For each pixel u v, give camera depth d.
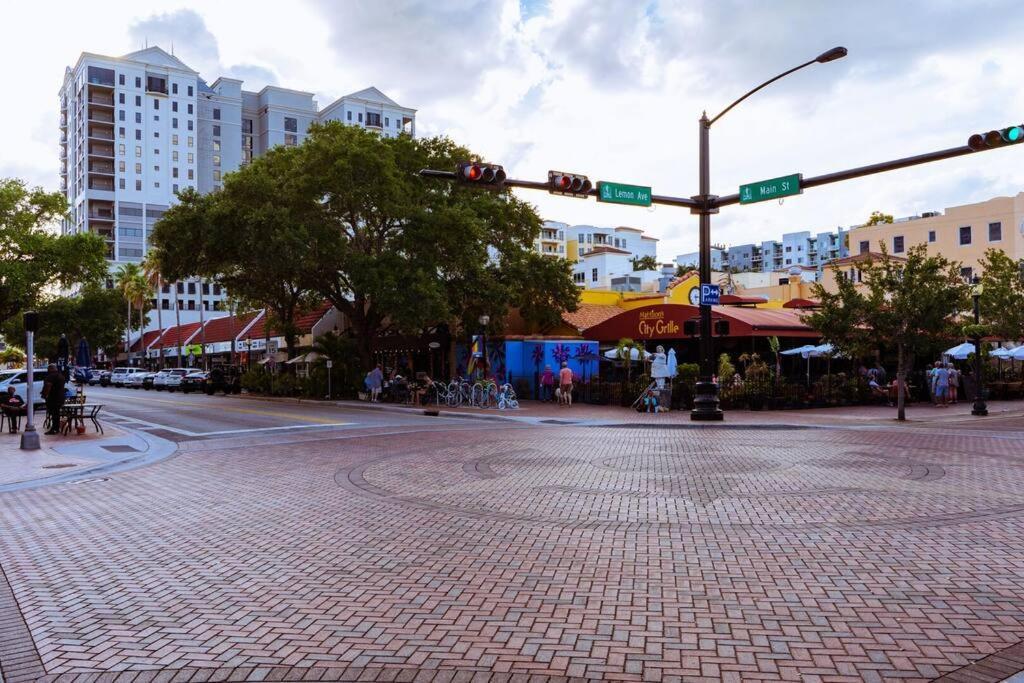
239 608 5.53
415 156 33.88
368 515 8.73
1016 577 5.97
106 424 22.47
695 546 7.06
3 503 10.03
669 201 19.72
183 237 31.45
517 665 4.39
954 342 23.91
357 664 4.45
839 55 17.06
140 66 117.94
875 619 5.07
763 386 25.70
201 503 9.78
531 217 36.00
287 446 15.80
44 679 4.34
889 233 63.31
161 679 4.31
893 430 18.47
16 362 88.38
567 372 28.48
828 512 8.48
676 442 15.84
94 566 6.80
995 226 57.31
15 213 38.47
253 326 58.88
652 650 4.58
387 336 42.06
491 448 14.89
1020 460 12.59
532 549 7.05
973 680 4.11
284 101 136.62
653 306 32.62
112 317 76.44
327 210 32.72
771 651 4.54
